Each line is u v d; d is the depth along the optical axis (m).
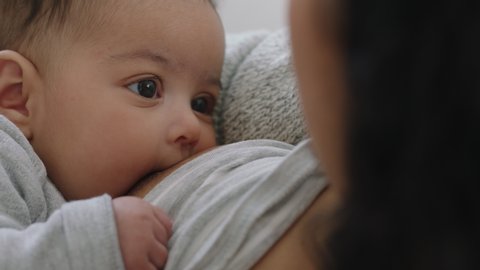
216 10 0.90
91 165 0.79
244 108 0.88
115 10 0.81
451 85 0.31
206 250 0.55
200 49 0.84
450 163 0.31
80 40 0.81
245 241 0.55
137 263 0.59
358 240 0.35
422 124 0.31
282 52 0.92
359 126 0.33
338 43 0.36
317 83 0.40
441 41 0.31
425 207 0.32
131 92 0.80
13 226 0.67
